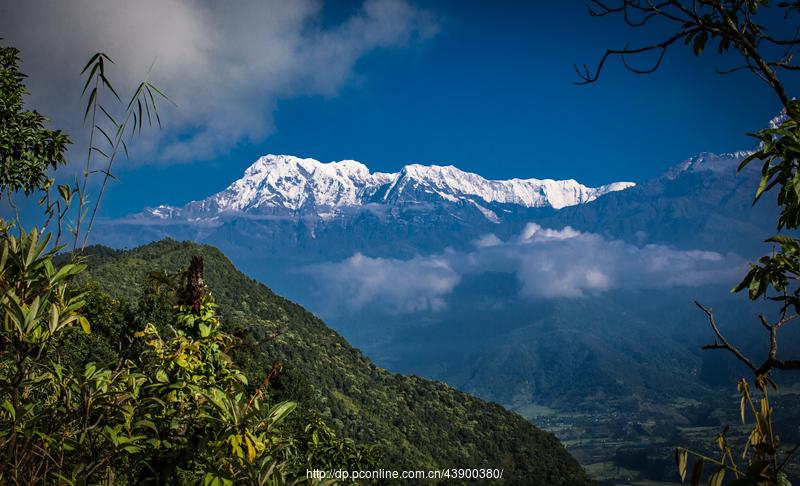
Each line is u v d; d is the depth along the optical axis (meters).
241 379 4.96
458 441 88.31
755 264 2.20
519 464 89.00
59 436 2.97
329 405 77.62
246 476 3.24
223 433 3.33
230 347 5.25
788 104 2.36
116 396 3.35
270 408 3.49
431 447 80.50
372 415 82.31
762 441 1.91
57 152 10.90
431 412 94.25
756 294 2.16
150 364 4.38
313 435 8.24
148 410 3.82
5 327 2.75
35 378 3.05
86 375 3.26
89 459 3.12
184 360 4.52
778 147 2.20
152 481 3.44
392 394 94.38
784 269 2.16
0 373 3.00
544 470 90.44
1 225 2.94
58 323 2.91
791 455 1.79
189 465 3.54
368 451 9.82
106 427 3.16
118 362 3.75
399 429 82.31
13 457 2.82
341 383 86.31
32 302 2.82
